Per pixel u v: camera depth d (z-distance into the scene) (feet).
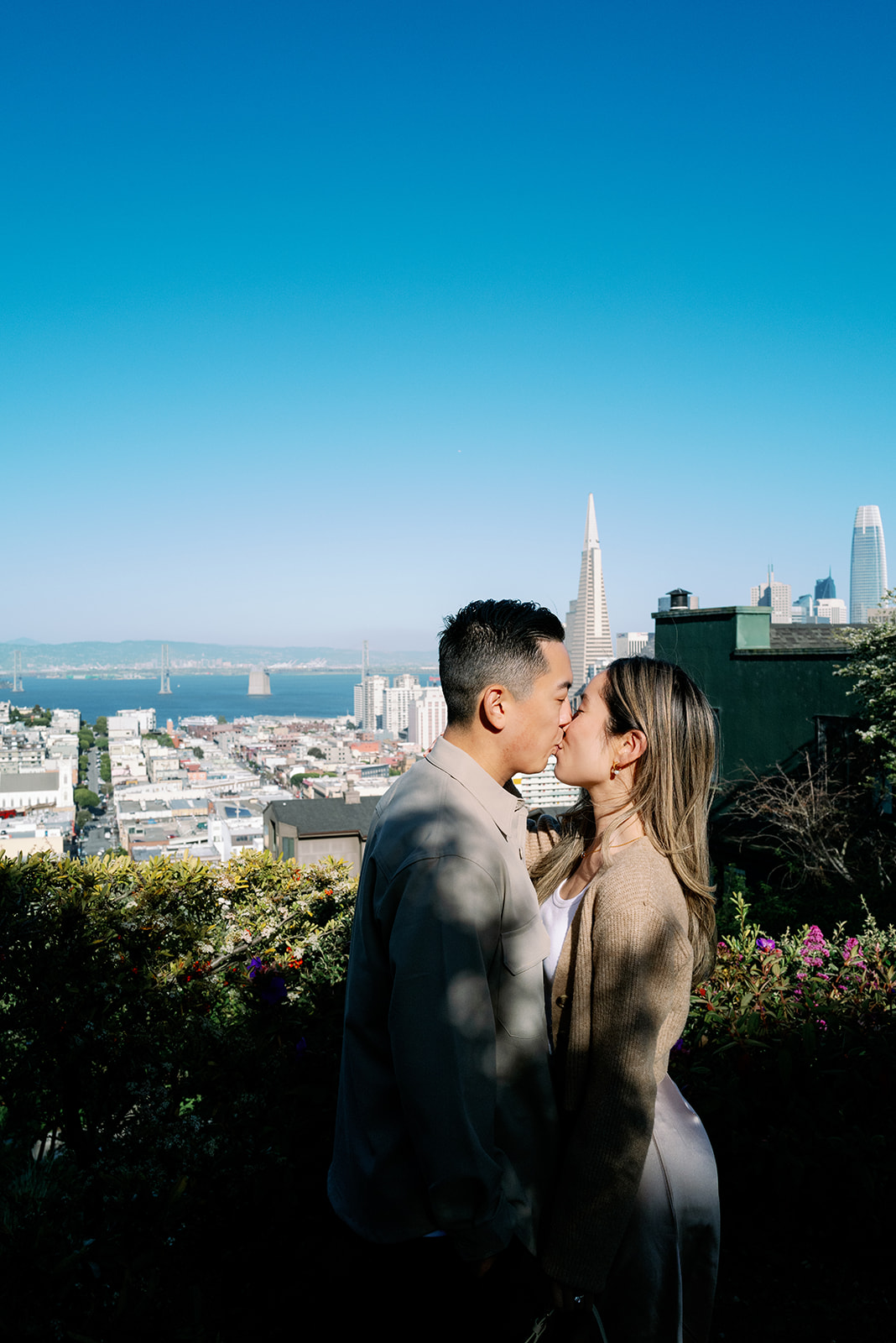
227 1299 6.21
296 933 12.25
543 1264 4.55
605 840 5.23
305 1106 7.06
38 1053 8.96
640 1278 4.83
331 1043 7.56
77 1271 5.70
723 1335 6.66
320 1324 5.72
